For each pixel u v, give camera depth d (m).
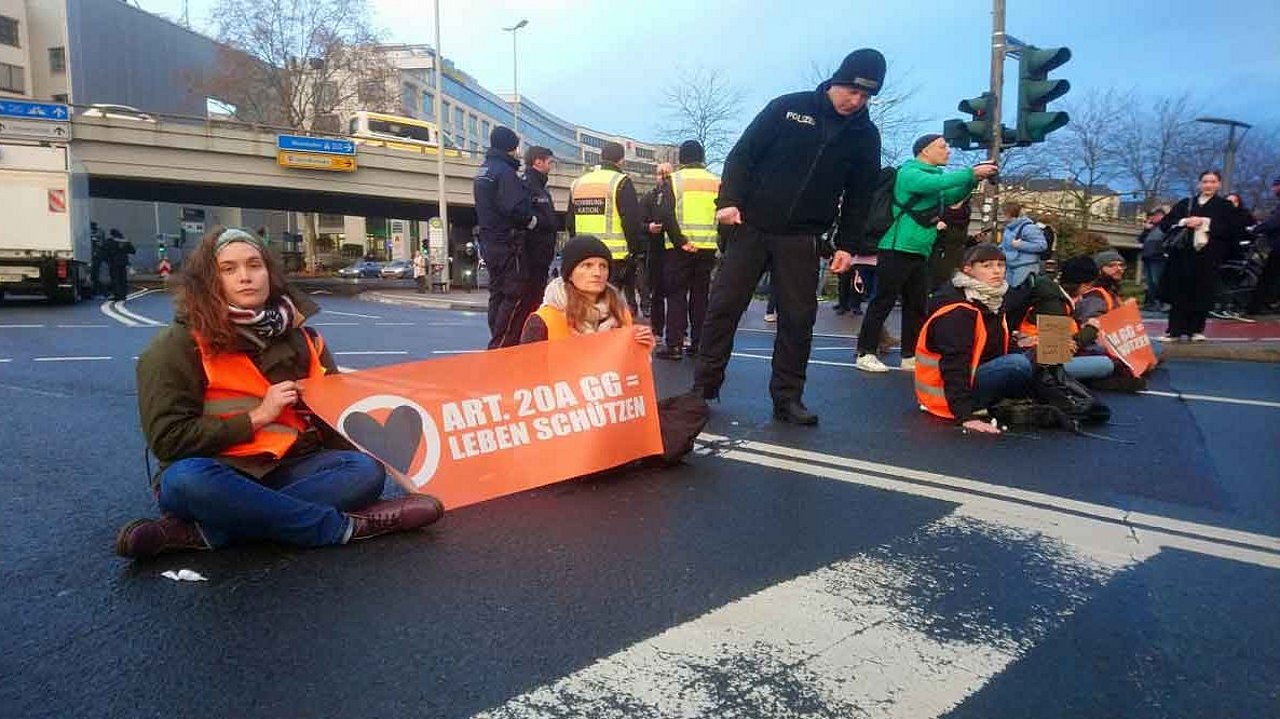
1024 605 2.42
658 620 2.32
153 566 2.67
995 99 8.73
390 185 31.81
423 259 32.38
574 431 3.58
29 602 2.40
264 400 2.85
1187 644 2.19
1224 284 12.66
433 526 3.07
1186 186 40.16
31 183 16.70
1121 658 2.12
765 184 4.67
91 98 53.94
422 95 81.38
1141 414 5.15
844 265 4.89
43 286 16.81
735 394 5.80
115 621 2.29
